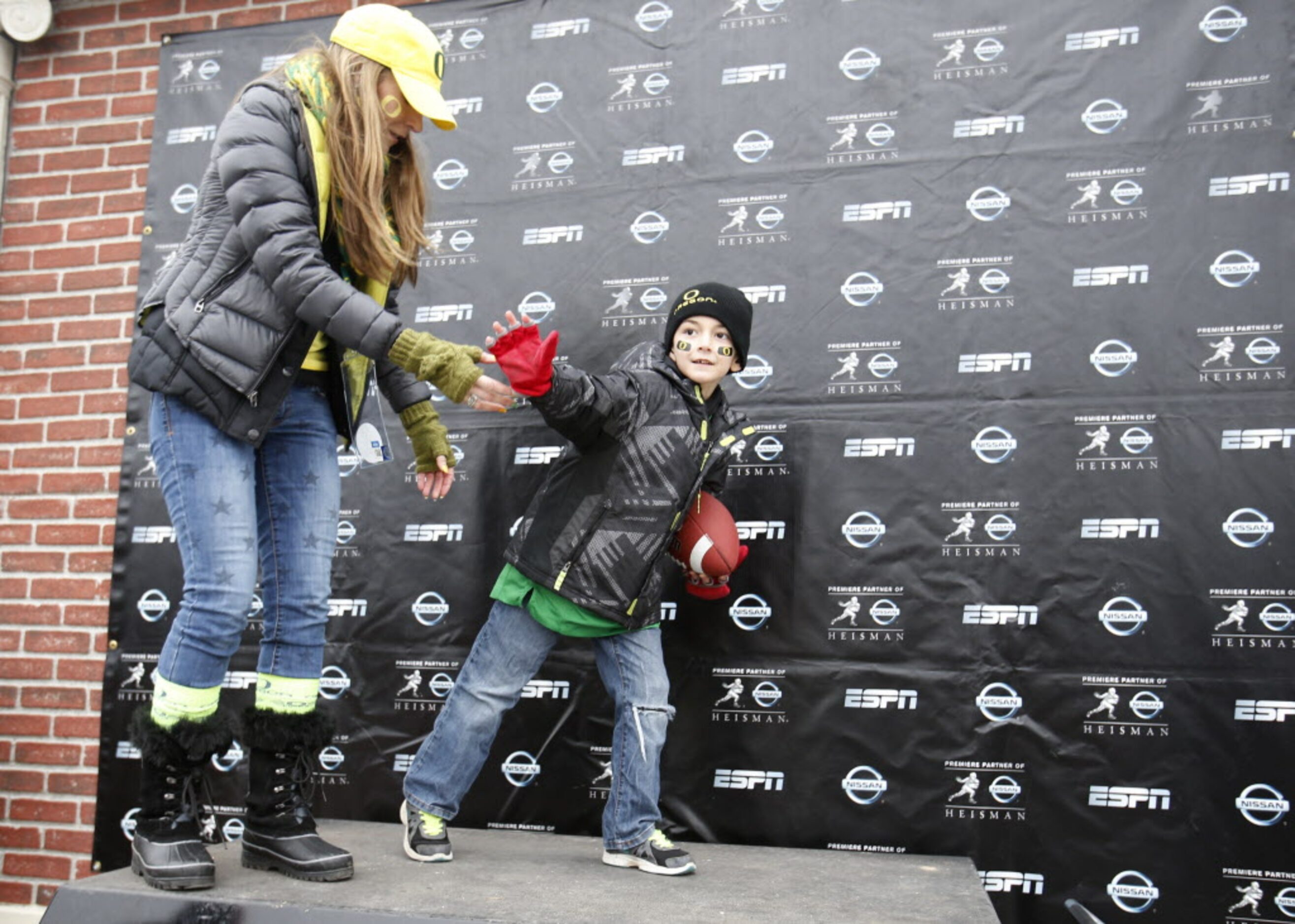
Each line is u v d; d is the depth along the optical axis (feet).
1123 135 9.46
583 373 7.63
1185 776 8.73
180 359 6.70
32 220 11.70
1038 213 9.55
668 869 7.79
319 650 7.36
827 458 9.68
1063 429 9.29
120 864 10.47
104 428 11.19
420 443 7.96
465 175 10.78
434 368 6.57
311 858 7.01
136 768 10.56
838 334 9.80
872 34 10.07
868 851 9.14
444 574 10.30
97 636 10.92
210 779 10.37
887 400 9.64
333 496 7.49
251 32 11.38
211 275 6.73
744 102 10.26
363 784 10.17
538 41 10.80
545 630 8.25
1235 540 8.89
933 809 9.09
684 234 10.22
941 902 7.16
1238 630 8.79
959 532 9.37
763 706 9.52
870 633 9.41
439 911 6.43
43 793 10.84
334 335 6.61
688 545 8.65
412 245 7.66
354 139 6.85
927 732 9.20
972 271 9.62
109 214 11.51
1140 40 9.53
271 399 6.86
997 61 9.80
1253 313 9.06
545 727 9.91
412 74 7.02
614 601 7.94
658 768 8.17
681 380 8.28
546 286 10.46
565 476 8.20
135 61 11.72
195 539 6.71
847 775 9.29
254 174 6.58
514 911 6.51
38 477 11.28
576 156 10.57
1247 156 9.21
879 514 9.52
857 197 9.92
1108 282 9.35
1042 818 8.91
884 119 9.96
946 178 9.77
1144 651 8.93
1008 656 9.15
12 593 11.18
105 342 11.32
